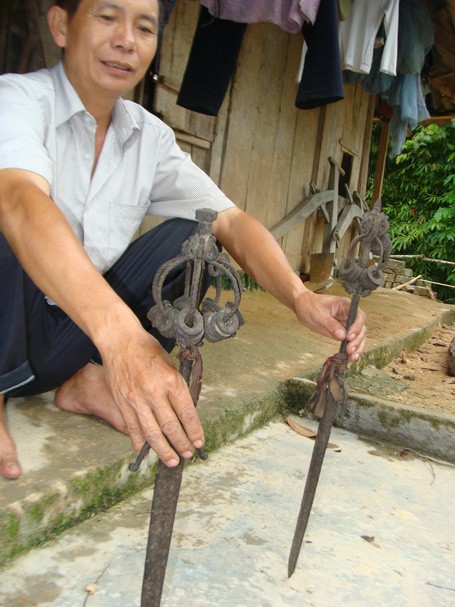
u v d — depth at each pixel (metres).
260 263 1.63
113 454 1.65
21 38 3.36
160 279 0.90
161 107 4.20
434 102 8.05
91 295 0.95
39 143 1.31
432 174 11.69
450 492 2.05
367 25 4.45
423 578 1.51
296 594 1.37
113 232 1.68
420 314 6.06
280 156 5.86
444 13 5.73
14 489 1.41
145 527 1.56
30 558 1.38
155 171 1.77
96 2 1.37
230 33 3.78
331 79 3.53
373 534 1.69
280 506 1.76
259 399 2.38
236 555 1.49
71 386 1.86
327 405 1.37
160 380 0.87
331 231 6.78
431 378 3.67
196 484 1.83
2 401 1.61
